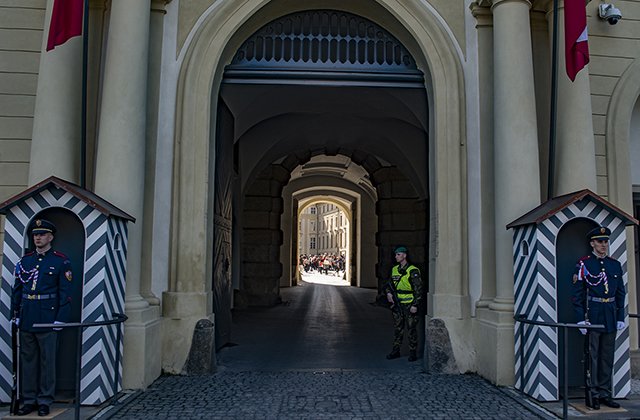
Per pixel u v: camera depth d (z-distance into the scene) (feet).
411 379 19.08
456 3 21.72
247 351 24.18
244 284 46.96
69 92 19.19
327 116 39.86
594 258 16.05
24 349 14.40
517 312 17.69
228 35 21.16
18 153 20.85
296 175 65.82
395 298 23.03
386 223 49.14
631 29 22.94
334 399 16.57
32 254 14.78
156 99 20.49
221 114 23.50
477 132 21.16
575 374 16.87
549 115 21.44
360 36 22.88
